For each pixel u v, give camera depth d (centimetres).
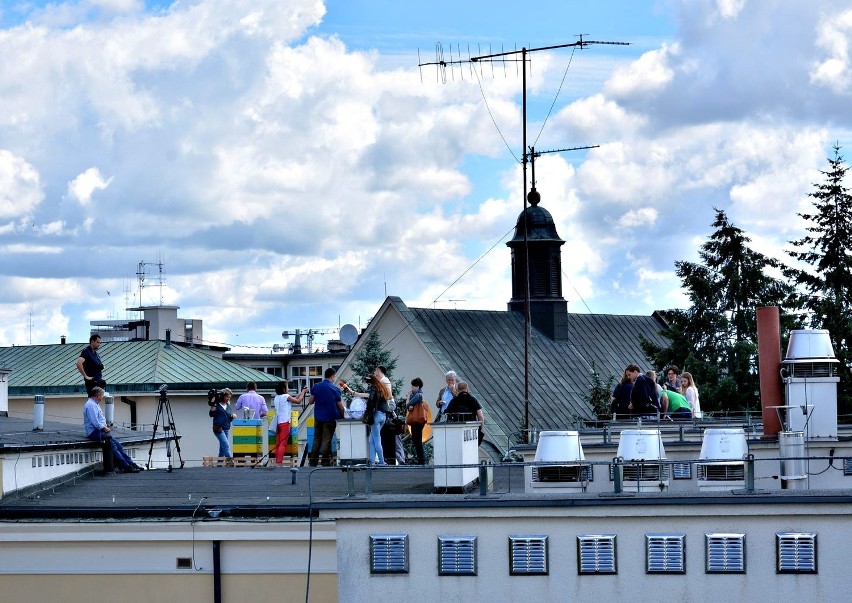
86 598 2609
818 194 8269
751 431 3161
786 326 7356
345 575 2297
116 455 3106
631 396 3512
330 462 3133
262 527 2558
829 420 2792
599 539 2245
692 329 7425
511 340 6694
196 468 3141
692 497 2212
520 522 2264
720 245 7650
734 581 2211
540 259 7000
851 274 8119
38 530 2617
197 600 2577
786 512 2194
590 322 7375
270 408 5906
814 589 2189
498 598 2262
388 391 2934
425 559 2281
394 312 6266
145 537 2591
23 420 3866
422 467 2350
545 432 2483
